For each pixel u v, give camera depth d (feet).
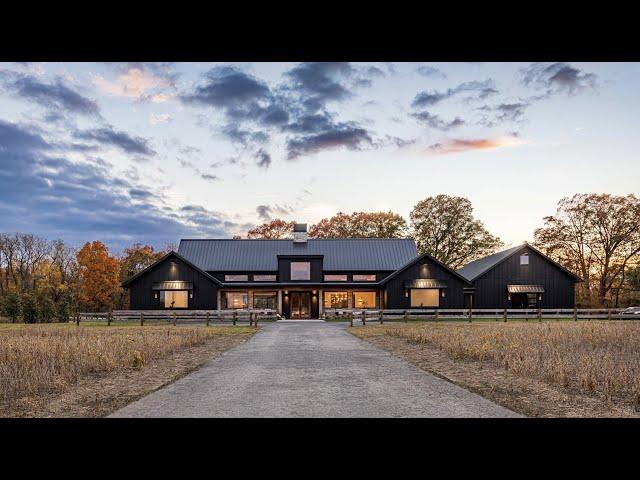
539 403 26.03
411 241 149.38
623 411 24.29
